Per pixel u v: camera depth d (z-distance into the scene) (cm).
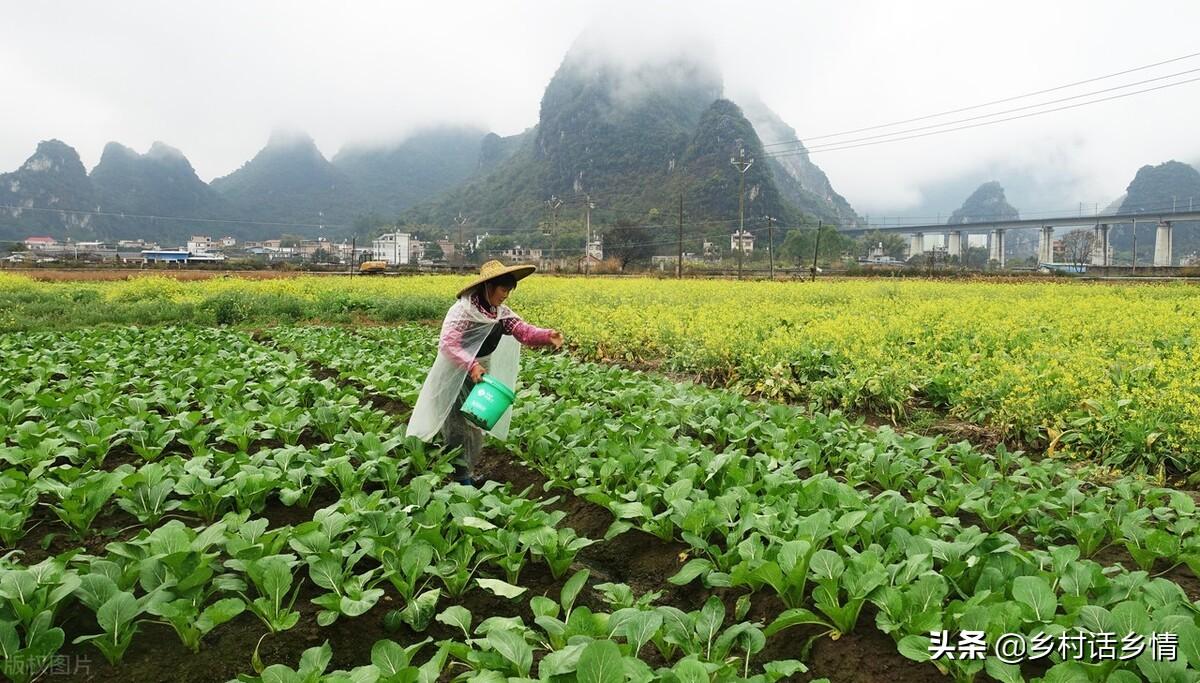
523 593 415
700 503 436
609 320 1576
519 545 438
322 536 392
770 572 358
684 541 477
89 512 468
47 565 348
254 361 1063
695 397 784
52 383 972
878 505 440
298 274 5106
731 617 394
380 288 3005
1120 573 421
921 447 603
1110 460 659
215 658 341
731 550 403
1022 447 755
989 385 844
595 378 930
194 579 348
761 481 506
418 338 1430
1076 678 269
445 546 412
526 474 649
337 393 847
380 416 731
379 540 400
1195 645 284
